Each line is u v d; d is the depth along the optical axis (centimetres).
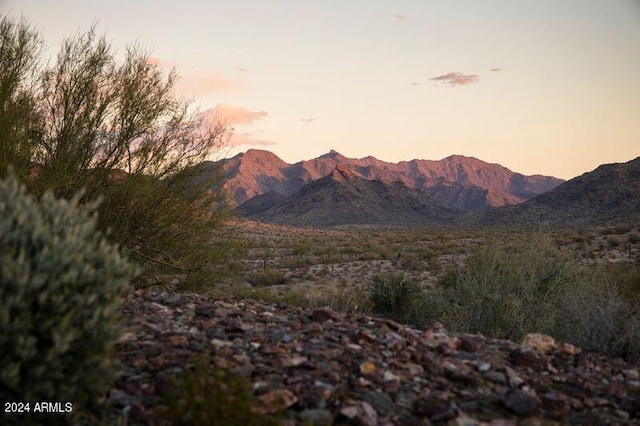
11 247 376
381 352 614
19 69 1082
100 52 1165
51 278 374
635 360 786
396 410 480
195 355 544
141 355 545
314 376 526
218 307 767
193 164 1262
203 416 402
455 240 7975
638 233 6022
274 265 4612
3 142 997
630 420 500
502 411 498
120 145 1166
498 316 1211
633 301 1323
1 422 363
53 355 359
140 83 1194
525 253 1448
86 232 412
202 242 1323
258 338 620
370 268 4216
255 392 476
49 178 1056
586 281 1313
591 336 834
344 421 453
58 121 1134
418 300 1547
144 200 1171
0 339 349
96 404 405
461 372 566
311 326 680
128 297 739
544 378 599
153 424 417
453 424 460
